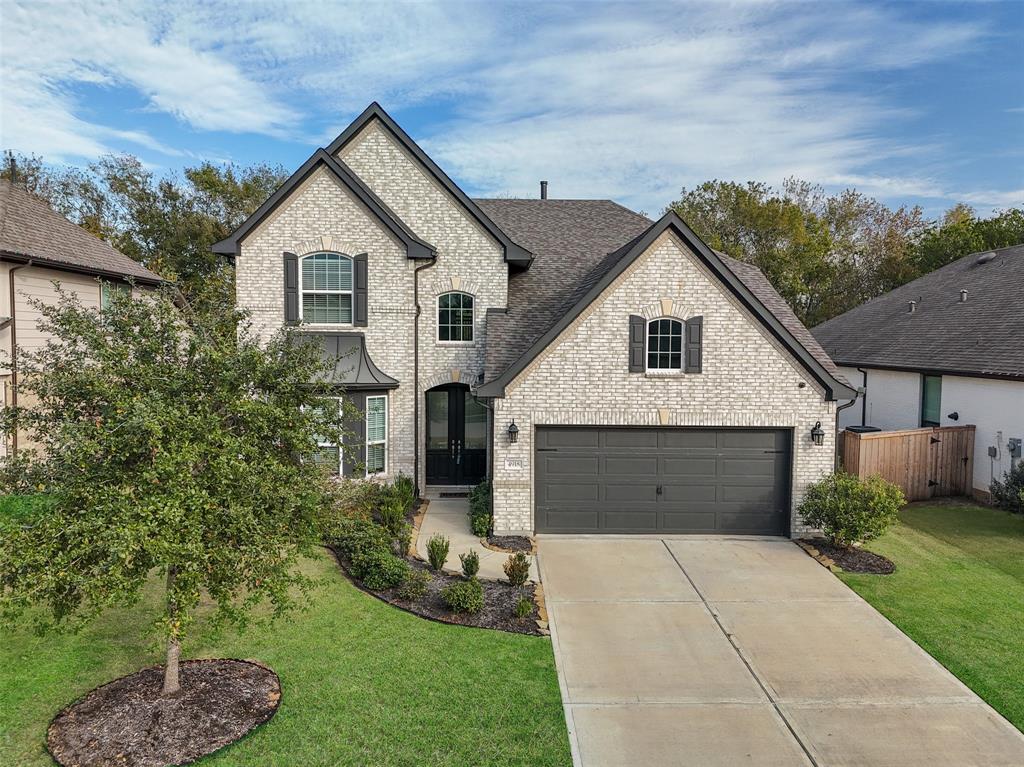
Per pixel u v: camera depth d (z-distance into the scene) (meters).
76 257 18.27
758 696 7.49
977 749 6.55
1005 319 18.52
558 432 13.62
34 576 5.48
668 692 7.53
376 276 16.05
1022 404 15.66
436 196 16.64
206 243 41.25
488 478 15.57
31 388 6.39
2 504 6.60
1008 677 7.94
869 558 12.15
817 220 46.12
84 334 6.47
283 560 6.80
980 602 10.24
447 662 8.00
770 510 13.69
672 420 13.45
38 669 7.59
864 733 6.80
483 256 16.66
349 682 7.42
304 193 15.80
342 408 7.55
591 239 19.44
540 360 13.38
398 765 6.02
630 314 13.34
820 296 45.09
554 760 6.20
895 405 21.23
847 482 12.49
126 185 42.00
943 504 16.50
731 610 9.89
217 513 6.06
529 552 12.52
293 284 15.84
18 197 18.88
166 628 5.94
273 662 7.85
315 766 5.96
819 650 8.62
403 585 10.02
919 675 8.00
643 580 11.09
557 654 8.37
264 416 6.64
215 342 7.16
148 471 5.71
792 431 13.48
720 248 43.41
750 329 13.34
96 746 6.11
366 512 11.47
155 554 5.54
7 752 6.04
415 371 16.33
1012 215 40.00
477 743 6.41
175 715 6.61
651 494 13.68
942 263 41.62
